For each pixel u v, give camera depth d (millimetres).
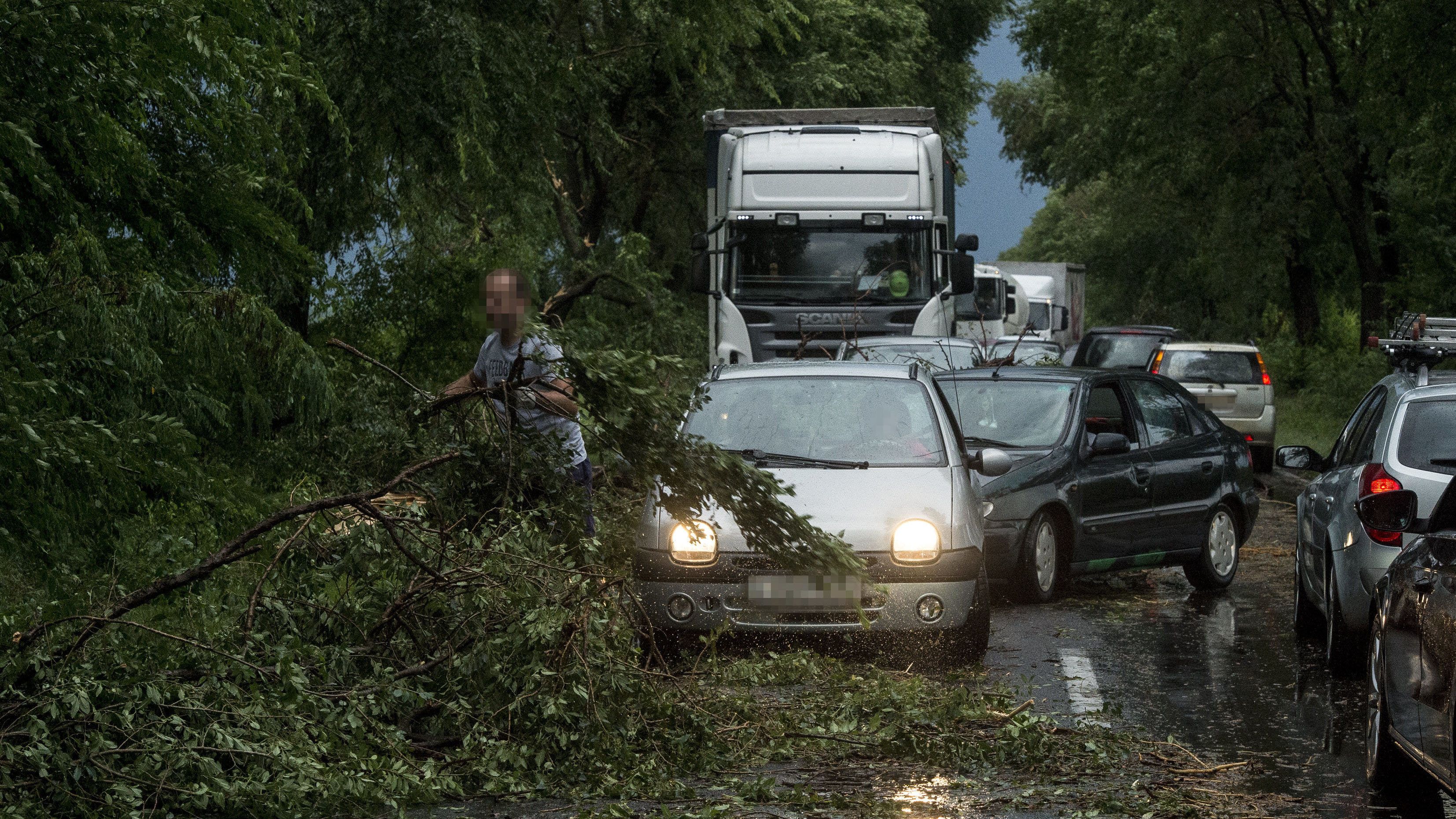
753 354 40375
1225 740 13820
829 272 40375
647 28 42094
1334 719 14719
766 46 60594
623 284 46344
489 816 11117
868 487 17594
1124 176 89875
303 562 12891
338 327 32500
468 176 30547
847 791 11898
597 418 13133
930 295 40312
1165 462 24438
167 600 12891
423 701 11945
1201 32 68000
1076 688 16141
